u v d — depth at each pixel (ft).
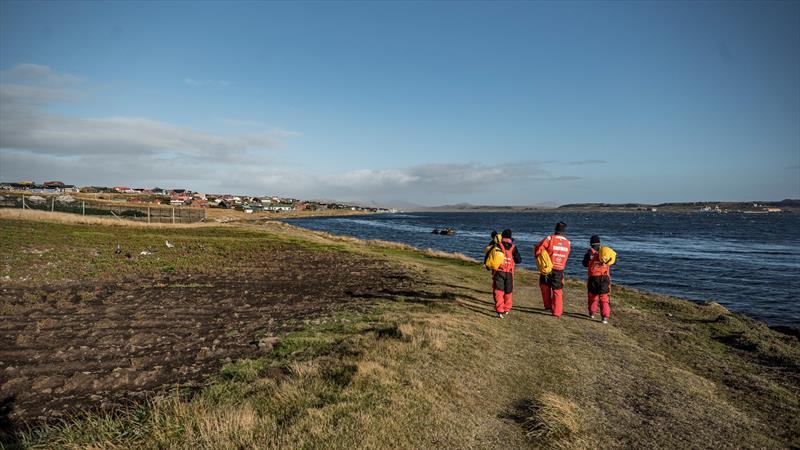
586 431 14.57
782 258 126.72
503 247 31.35
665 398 18.20
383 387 16.46
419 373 18.26
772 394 20.30
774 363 26.30
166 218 156.66
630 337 29.27
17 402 15.64
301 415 14.01
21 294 33.91
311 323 27.43
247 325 26.86
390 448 12.44
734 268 104.06
